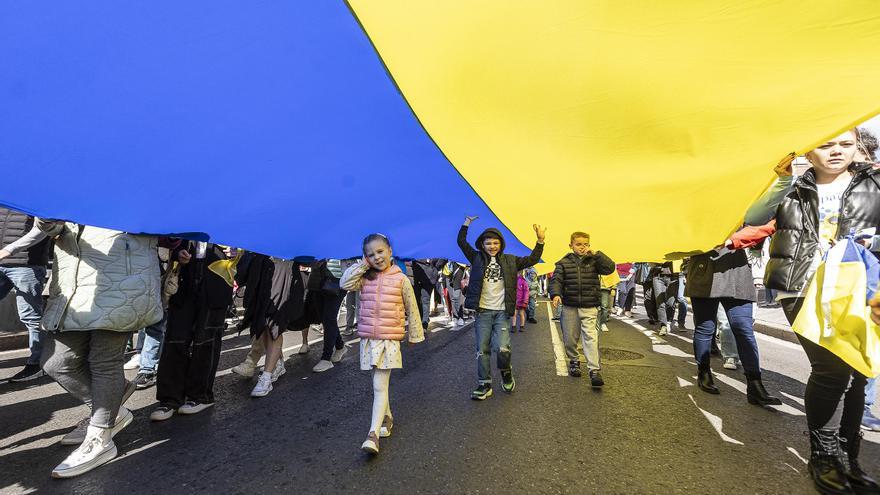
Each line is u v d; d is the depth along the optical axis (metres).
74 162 2.14
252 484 2.54
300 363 5.77
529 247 6.21
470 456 2.94
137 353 5.34
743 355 4.09
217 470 2.71
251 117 2.26
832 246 2.34
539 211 4.33
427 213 4.65
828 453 2.47
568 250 5.91
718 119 2.24
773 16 1.58
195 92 1.98
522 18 1.79
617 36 1.80
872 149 2.48
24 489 2.43
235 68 1.91
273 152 2.62
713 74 1.94
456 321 9.92
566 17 1.75
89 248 2.67
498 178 3.60
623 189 3.27
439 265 10.18
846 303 2.11
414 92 2.38
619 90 2.15
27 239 3.95
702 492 2.47
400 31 1.90
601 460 2.88
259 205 3.22
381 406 3.09
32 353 4.59
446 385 4.75
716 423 3.57
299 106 2.28
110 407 2.77
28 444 3.04
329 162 2.95
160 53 1.73
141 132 2.10
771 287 2.73
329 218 3.93
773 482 2.58
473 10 1.76
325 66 2.05
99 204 2.46
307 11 1.71
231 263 4.06
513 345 7.36
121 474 2.64
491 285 4.42
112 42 1.63
